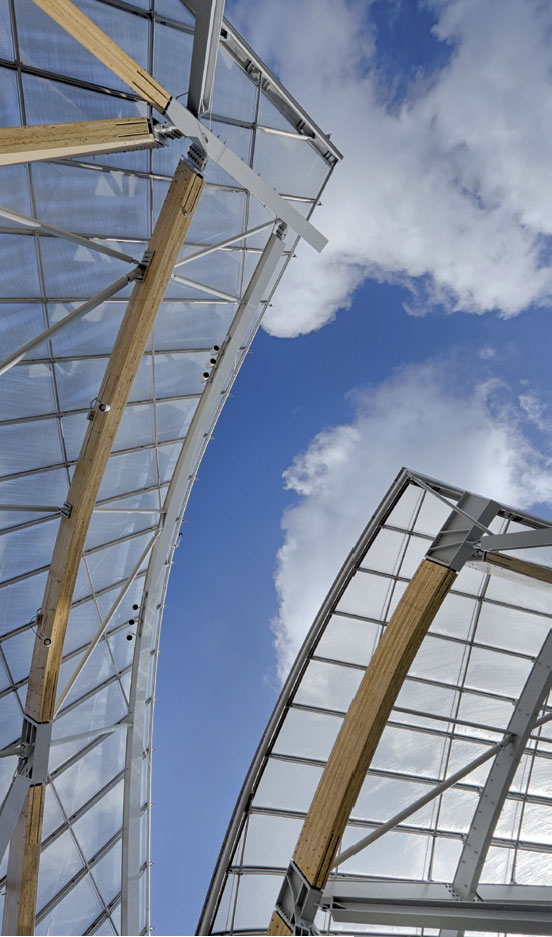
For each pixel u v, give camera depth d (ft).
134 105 51.49
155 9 47.78
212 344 74.18
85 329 59.72
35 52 44.16
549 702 89.30
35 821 50.78
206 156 43.06
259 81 56.54
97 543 73.41
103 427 48.08
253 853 77.71
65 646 72.69
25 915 49.88
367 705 58.08
